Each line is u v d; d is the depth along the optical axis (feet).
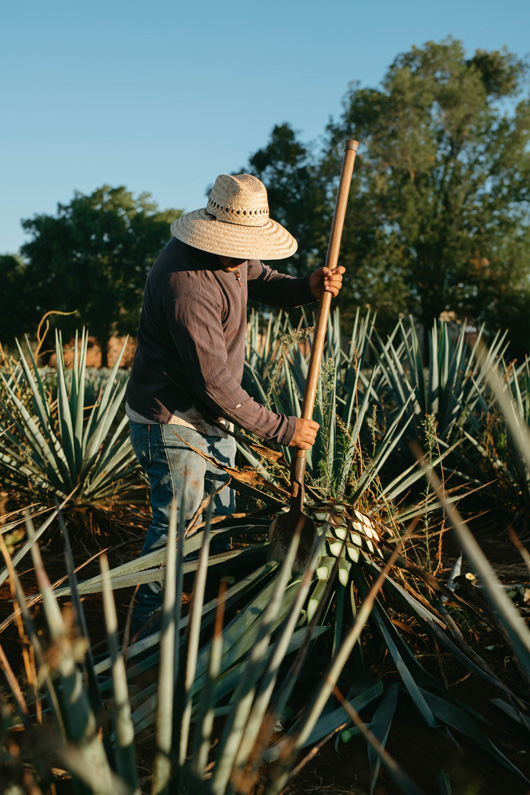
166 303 8.25
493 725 6.90
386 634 7.84
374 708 7.41
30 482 14.16
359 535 8.81
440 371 20.26
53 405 17.30
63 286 158.40
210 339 8.22
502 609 3.87
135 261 166.81
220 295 8.55
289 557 4.29
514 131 109.70
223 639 7.17
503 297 106.93
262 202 8.66
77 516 14.10
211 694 4.10
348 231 109.19
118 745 4.09
